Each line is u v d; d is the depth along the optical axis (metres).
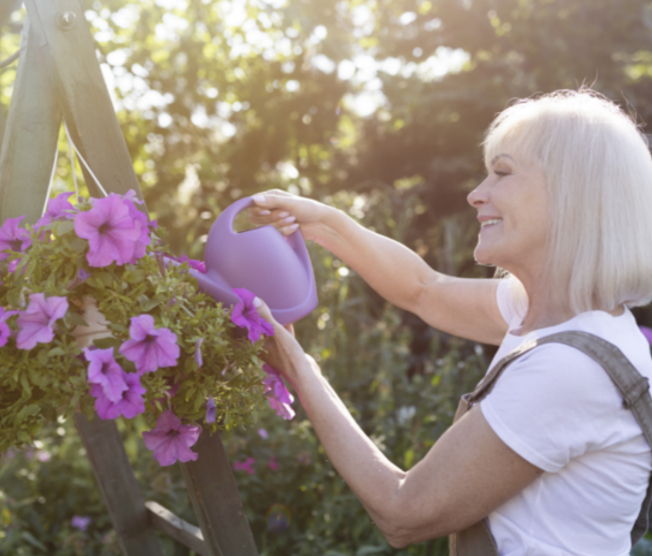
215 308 1.01
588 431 0.84
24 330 0.84
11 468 2.82
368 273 1.38
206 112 6.07
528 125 0.98
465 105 6.40
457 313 1.36
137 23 4.91
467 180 6.59
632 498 0.91
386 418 2.89
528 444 0.84
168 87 5.55
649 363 0.92
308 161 7.05
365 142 7.36
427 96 6.16
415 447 2.66
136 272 0.92
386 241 1.38
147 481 2.71
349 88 6.71
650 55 6.82
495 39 6.55
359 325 3.70
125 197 0.94
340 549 2.42
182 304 0.97
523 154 0.97
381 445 2.62
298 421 2.82
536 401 0.84
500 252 1.00
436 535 0.92
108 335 0.94
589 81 6.08
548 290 0.97
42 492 2.95
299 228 1.31
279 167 6.80
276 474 2.55
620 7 6.20
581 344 0.86
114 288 0.90
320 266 3.36
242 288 1.07
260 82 5.97
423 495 0.89
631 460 0.89
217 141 6.40
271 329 1.02
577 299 0.92
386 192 6.43
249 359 1.01
